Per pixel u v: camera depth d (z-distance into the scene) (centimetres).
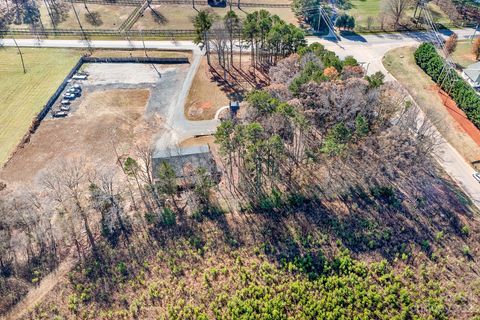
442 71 9538
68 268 6178
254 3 14412
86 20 13362
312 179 7344
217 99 9581
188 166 7319
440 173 7469
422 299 5597
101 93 9900
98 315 5612
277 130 7012
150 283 5962
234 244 6400
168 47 11712
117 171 7694
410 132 7444
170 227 6694
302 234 6488
